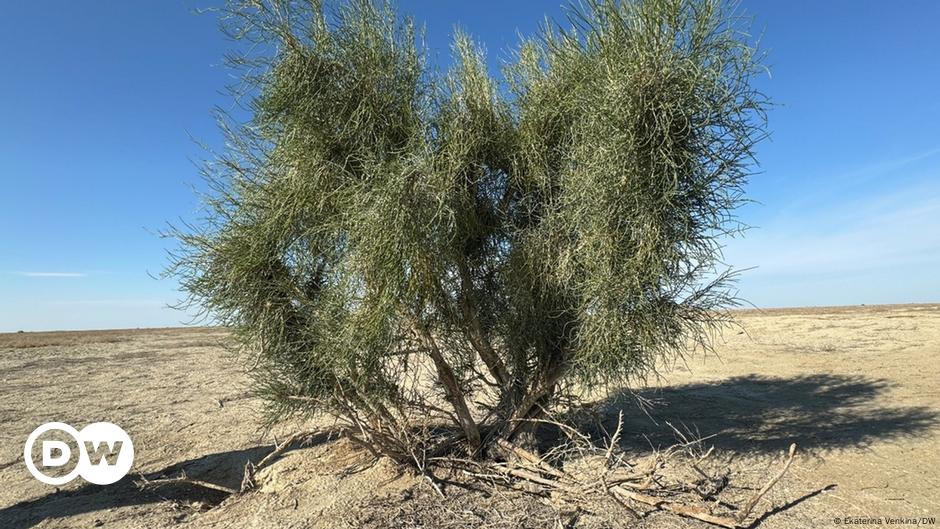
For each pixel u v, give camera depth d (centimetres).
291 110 506
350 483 553
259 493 582
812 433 688
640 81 443
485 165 553
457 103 533
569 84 525
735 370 1220
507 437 582
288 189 515
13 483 675
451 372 571
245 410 1044
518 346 543
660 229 450
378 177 465
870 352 1414
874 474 539
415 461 548
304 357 541
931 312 3106
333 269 498
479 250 567
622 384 514
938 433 664
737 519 441
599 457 573
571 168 508
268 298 535
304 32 501
